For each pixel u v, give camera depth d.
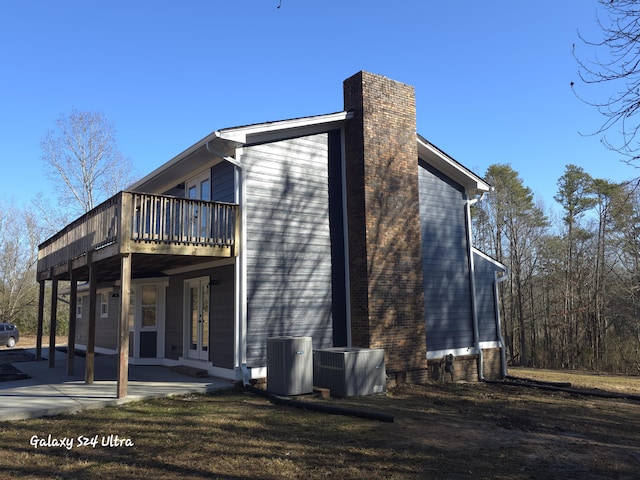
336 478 5.02
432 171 14.17
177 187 13.68
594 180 29.08
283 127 11.22
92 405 8.01
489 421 8.02
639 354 25.12
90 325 10.38
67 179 34.09
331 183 12.26
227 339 10.80
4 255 37.88
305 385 9.44
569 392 11.82
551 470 5.41
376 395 10.15
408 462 5.57
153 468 5.22
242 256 10.41
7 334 27.44
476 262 14.94
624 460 5.89
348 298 11.95
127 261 8.79
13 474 4.96
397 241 12.18
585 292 28.73
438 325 13.41
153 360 13.97
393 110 12.70
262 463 5.45
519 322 30.86
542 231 33.41
